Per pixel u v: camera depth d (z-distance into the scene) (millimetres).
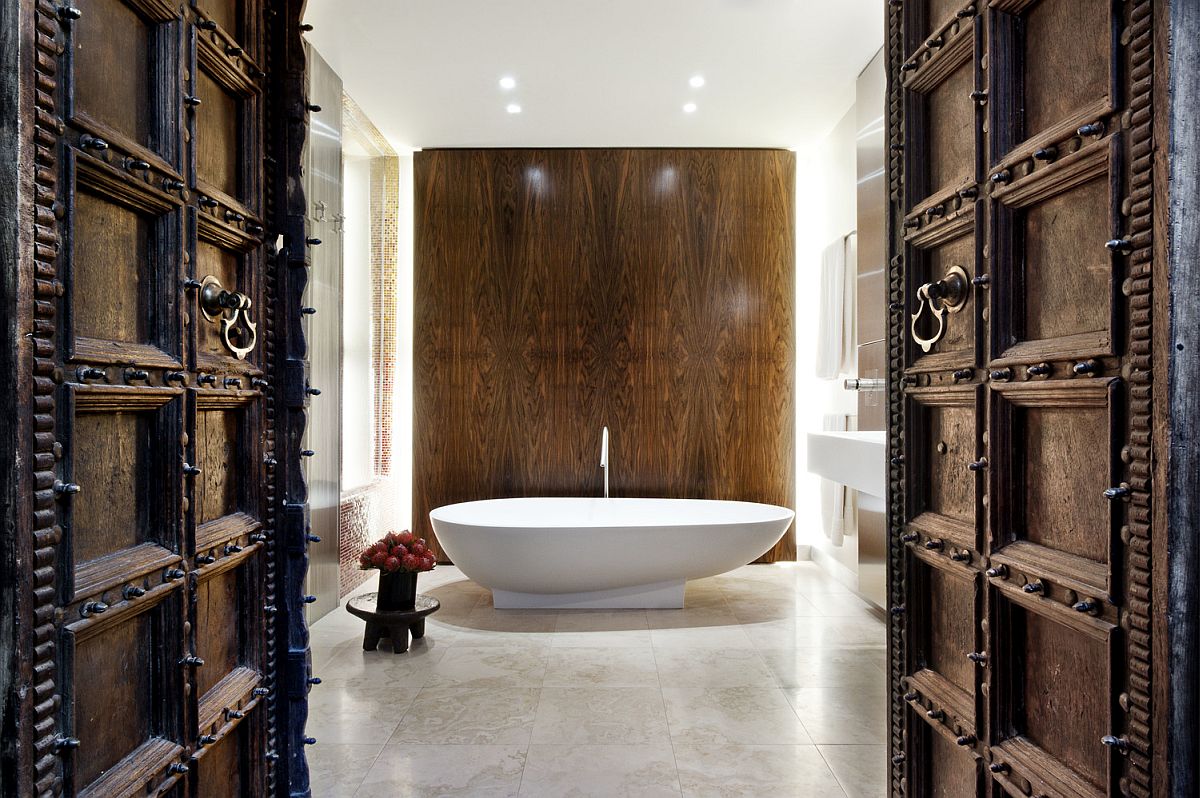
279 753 1491
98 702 954
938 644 1402
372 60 3684
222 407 1288
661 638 3408
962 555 1246
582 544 3686
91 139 893
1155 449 809
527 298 4879
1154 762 807
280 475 1487
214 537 1232
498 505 4578
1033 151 1030
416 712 2568
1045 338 1054
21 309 775
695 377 4879
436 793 2006
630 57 3646
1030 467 1103
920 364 1403
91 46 933
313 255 3445
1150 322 818
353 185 4875
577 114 4336
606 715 2545
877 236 3654
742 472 4879
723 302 4883
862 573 3936
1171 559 789
